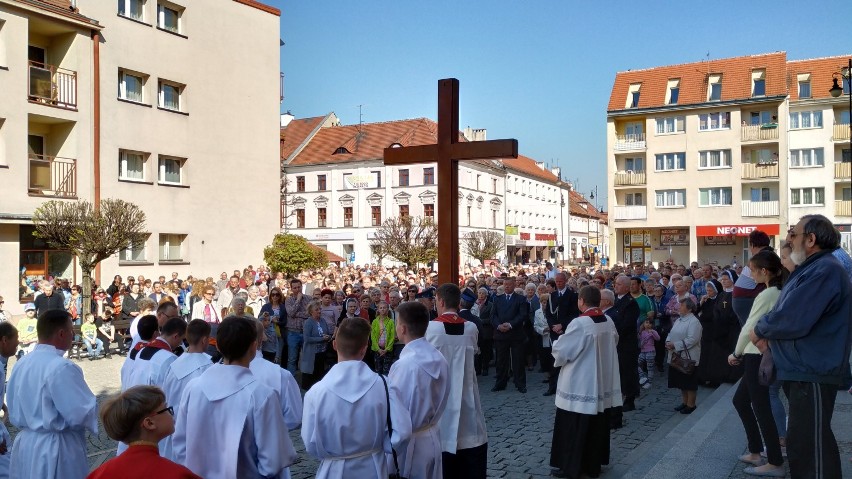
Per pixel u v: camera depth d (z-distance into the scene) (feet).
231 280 57.36
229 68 94.94
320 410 12.20
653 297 44.80
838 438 19.90
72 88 73.77
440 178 29.94
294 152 187.93
